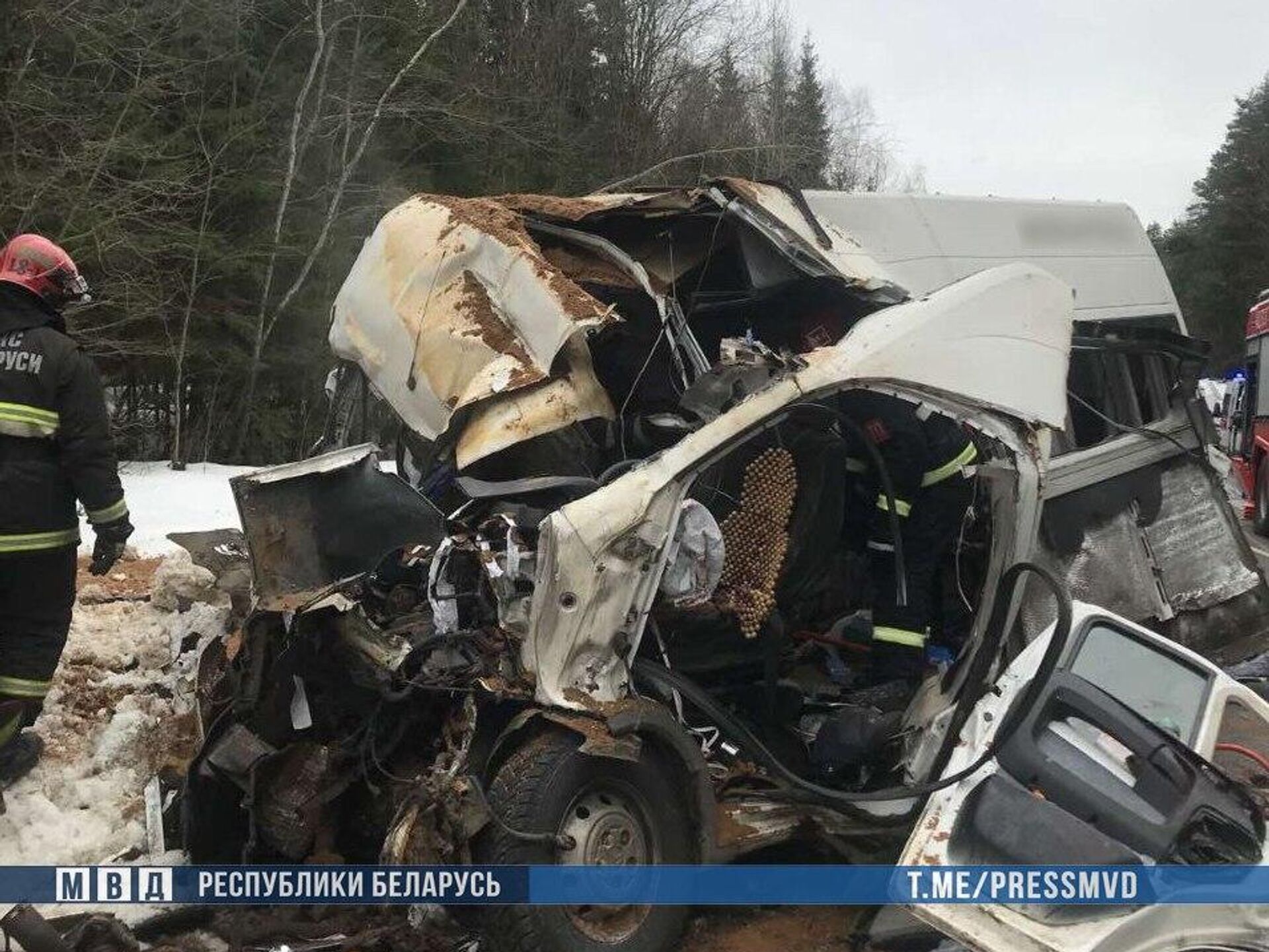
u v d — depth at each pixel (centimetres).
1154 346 615
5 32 1359
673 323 482
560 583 346
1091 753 336
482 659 354
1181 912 298
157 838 381
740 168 2402
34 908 332
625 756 338
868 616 457
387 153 2006
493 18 2338
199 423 1756
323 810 363
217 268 1600
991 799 324
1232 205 4891
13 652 413
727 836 372
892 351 417
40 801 416
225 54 1591
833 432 432
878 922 370
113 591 684
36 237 414
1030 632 474
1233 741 374
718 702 420
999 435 438
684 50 2472
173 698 431
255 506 398
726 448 378
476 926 338
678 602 370
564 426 417
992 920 296
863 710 402
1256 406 1487
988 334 445
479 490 396
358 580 384
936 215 752
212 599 456
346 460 418
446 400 441
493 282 451
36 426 401
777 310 507
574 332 418
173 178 1475
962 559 442
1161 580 599
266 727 359
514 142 2189
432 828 328
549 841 332
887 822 397
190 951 338
